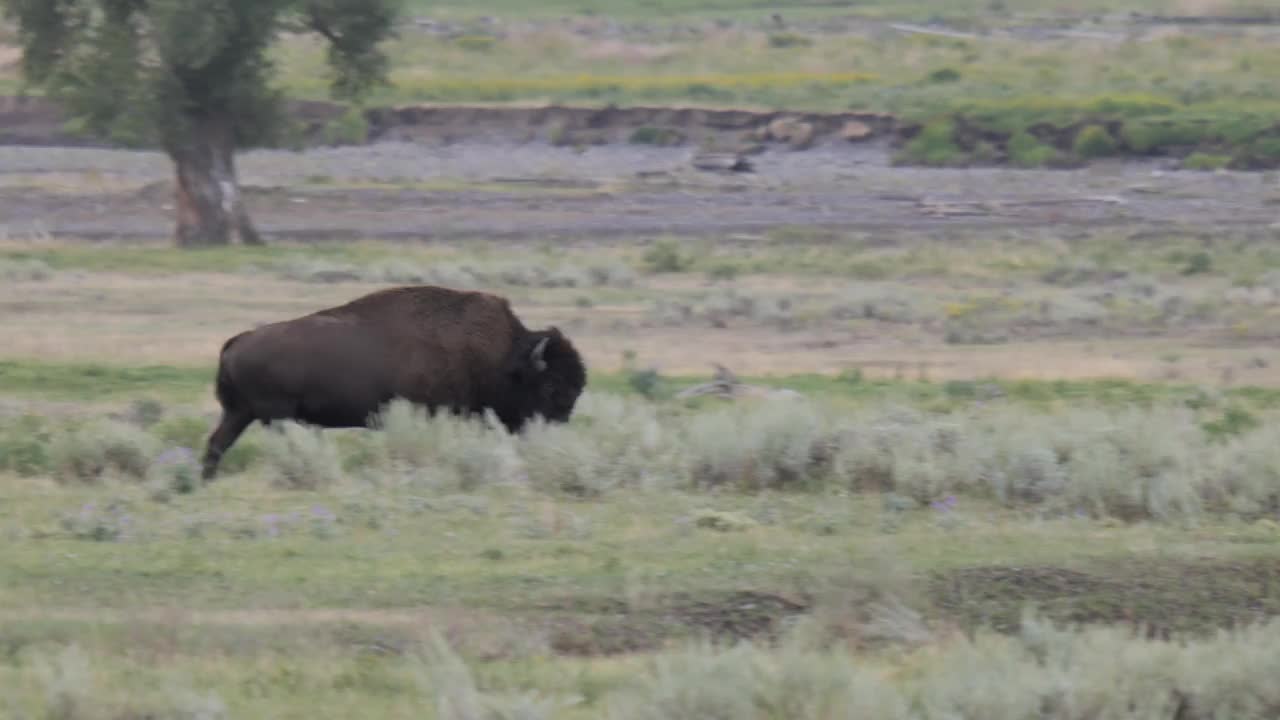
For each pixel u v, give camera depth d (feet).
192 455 194.18
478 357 193.36
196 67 530.27
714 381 279.90
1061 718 101.86
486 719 99.71
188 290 431.84
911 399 269.64
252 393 186.91
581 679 111.75
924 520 169.68
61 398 259.80
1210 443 214.28
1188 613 132.57
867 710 100.63
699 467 190.08
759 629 125.39
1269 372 321.73
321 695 107.55
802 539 155.94
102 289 427.74
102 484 185.06
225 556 144.77
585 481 181.47
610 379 292.20
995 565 142.31
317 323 189.06
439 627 123.34
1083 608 132.26
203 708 102.01
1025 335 380.78
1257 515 176.76
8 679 108.78
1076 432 203.10
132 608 126.62
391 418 188.44
